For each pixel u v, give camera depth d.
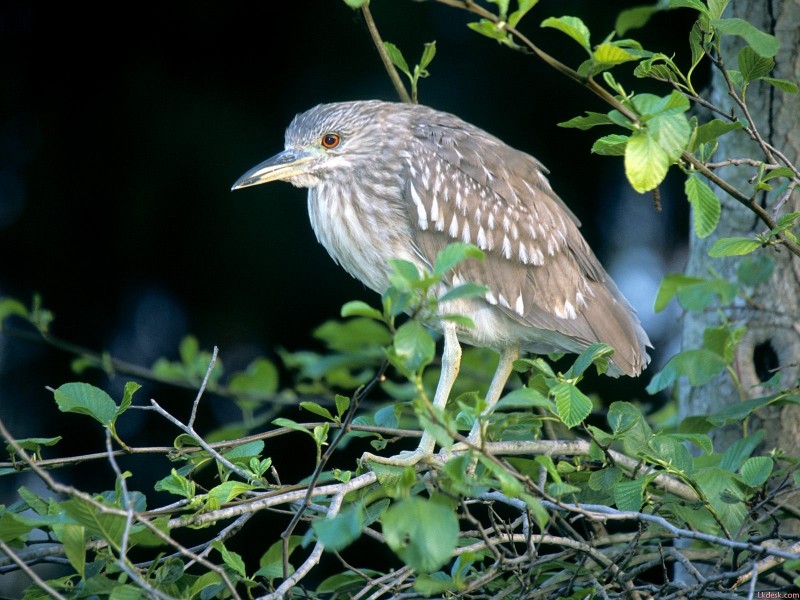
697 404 8.08
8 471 5.81
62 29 11.74
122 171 11.66
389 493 5.57
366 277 8.98
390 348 4.53
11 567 5.73
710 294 6.85
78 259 11.77
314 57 11.75
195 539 10.59
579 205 11.86
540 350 8.97
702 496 5.57
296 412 11.43
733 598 5.35
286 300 11.76
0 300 9.26
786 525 7.31
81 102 11.73
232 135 11.54
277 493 5.72
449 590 5.75
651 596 5.83
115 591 4.89
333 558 10.65
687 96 5.21
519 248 8.51
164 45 11.76
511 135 11.74
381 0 11.55
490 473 5.51
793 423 7.52
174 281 11.77
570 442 6.59
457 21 11.67
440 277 4.41
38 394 11.59
